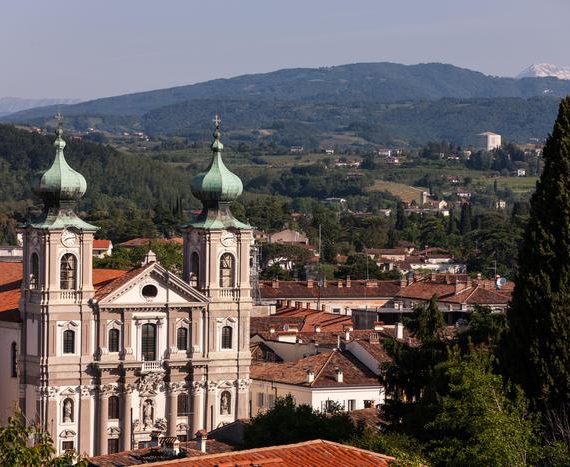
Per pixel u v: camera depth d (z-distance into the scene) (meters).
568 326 150.25
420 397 174.88
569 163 153.62
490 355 157.75
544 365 149.75
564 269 152.00
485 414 130.50
